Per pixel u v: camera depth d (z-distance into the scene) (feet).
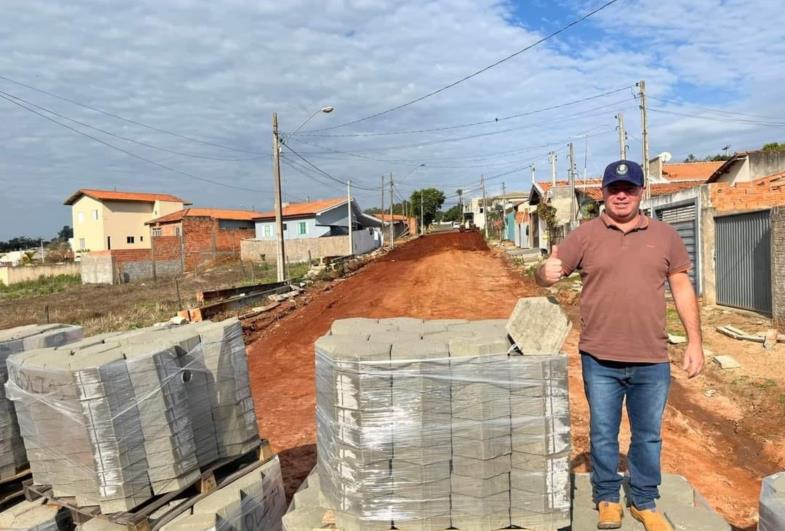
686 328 10.28
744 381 26.14
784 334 32.71
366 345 10.47
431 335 11.36
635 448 10.50
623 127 75.36
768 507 9.46
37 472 12.32
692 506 11.10
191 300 61.82
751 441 20.81
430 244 169.17
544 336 10.03
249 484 13.07
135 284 100.58
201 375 12.85
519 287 65.51
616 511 10.46
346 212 173.88
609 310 10.14
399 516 9.98
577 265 10.58
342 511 10.25
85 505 11.53
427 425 9.92
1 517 12.12
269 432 22.62
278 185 73.92
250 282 91.86
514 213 152.87
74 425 11.18
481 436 9.86
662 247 10.05
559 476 10.05
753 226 39.32
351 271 100.32
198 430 12.63
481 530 9.93
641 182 9.89
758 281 38.68
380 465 9.96
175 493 11.93
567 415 10.10
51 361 11.55
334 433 10.31
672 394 25.95
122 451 11.16
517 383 9.97
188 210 172.55
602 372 10.41
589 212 90.22
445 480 9.98
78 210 177.58
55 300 77.92
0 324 52.11
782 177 48.21
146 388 11.56
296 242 143.95
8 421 13.02
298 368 33.42
